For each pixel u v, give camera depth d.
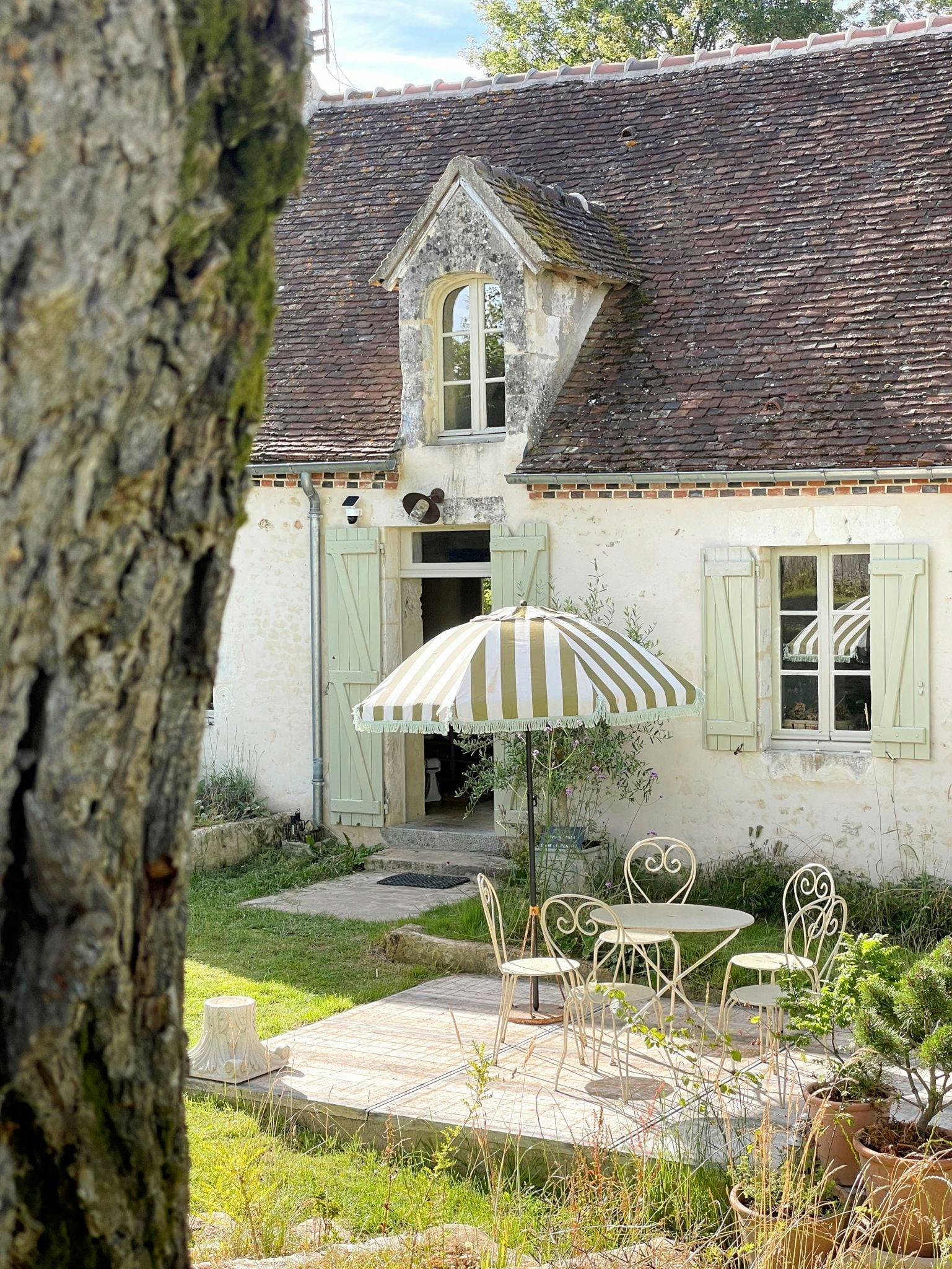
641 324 13.55
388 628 13.90
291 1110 7.42
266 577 14.41
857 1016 5.81
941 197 13.14
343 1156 6.86
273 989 9.77
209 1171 6.38
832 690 12.12
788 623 12.30
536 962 8.17
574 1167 6.16
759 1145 5.82
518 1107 7.26
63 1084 2.27
